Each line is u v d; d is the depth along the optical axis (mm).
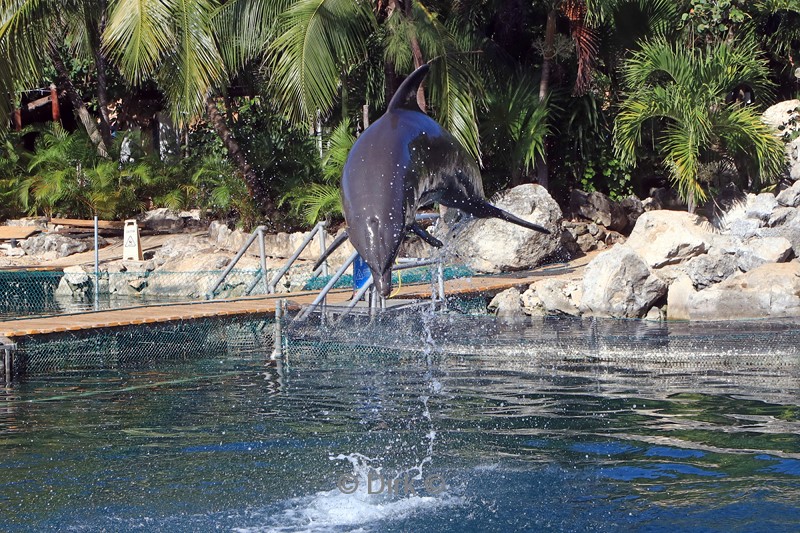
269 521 5902
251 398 9914
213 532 5699
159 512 6035
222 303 15953
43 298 21266
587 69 20359
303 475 6859
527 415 8633
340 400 9680
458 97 19516
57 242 24109
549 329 14141
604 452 7207
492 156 22578
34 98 32625
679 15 21328
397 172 5367
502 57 22250
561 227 20094
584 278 16188
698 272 16000
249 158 24781
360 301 14422
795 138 19344
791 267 15234
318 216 22453
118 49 19656
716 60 18984
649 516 5707
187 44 19578
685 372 10609
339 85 23484
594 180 22781
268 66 22719
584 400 9203
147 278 21469
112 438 8102
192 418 8914
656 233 17219
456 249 19141
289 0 20781
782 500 5883
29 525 5797
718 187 18844
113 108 31688
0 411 9438
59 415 9164
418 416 8750
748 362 11070
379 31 20734
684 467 6707
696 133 18453
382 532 5680
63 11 22281
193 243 23344
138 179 26656
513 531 5598
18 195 26422
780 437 7461
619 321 15023
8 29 20469
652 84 20000
